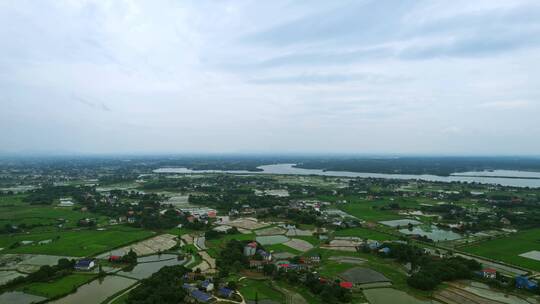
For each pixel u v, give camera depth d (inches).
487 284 4717.0
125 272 5162.4
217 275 4847.4
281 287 4515.3
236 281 4697.3
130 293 4224.9
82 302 4099.4
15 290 4421.8
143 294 4035.4
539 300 4232.3
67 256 5836.6
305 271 5009.8
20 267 5280.5
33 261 5570.9
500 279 4788.4
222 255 5738.2
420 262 5329.7
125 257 5546.3
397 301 4168.3
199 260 5684.1
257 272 5068.9
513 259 5821.9
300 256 5831.7
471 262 5275.6
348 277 4874.5
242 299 4116.6
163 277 4507.9
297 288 4488.2
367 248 6156.5
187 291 4242.1
